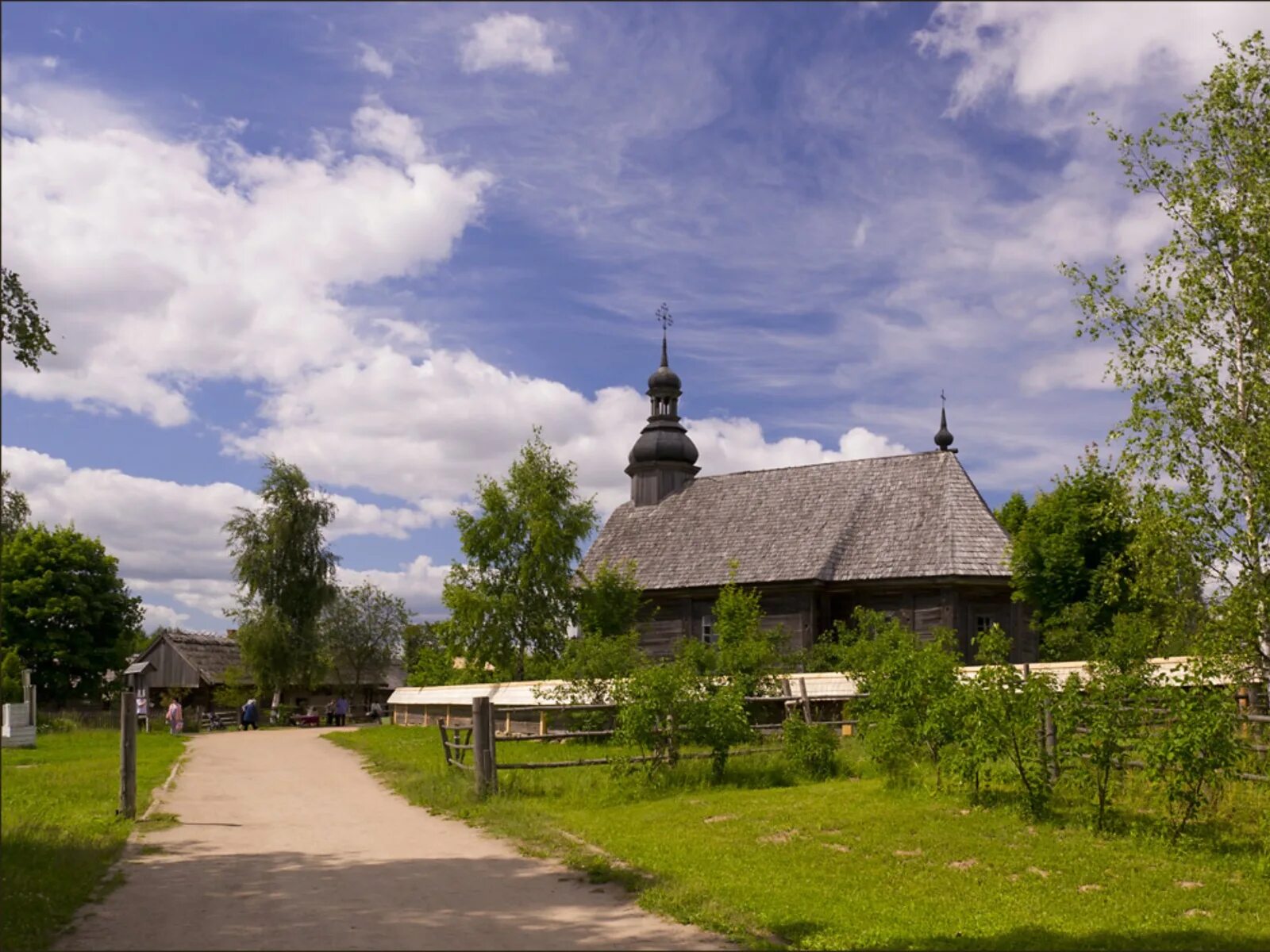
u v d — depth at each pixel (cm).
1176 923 1031
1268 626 2059
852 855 1306
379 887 1146
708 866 1245
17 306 1468
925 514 4459
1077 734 1514
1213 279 2241
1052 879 1197
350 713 7744
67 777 2261
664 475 5375
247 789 2088
